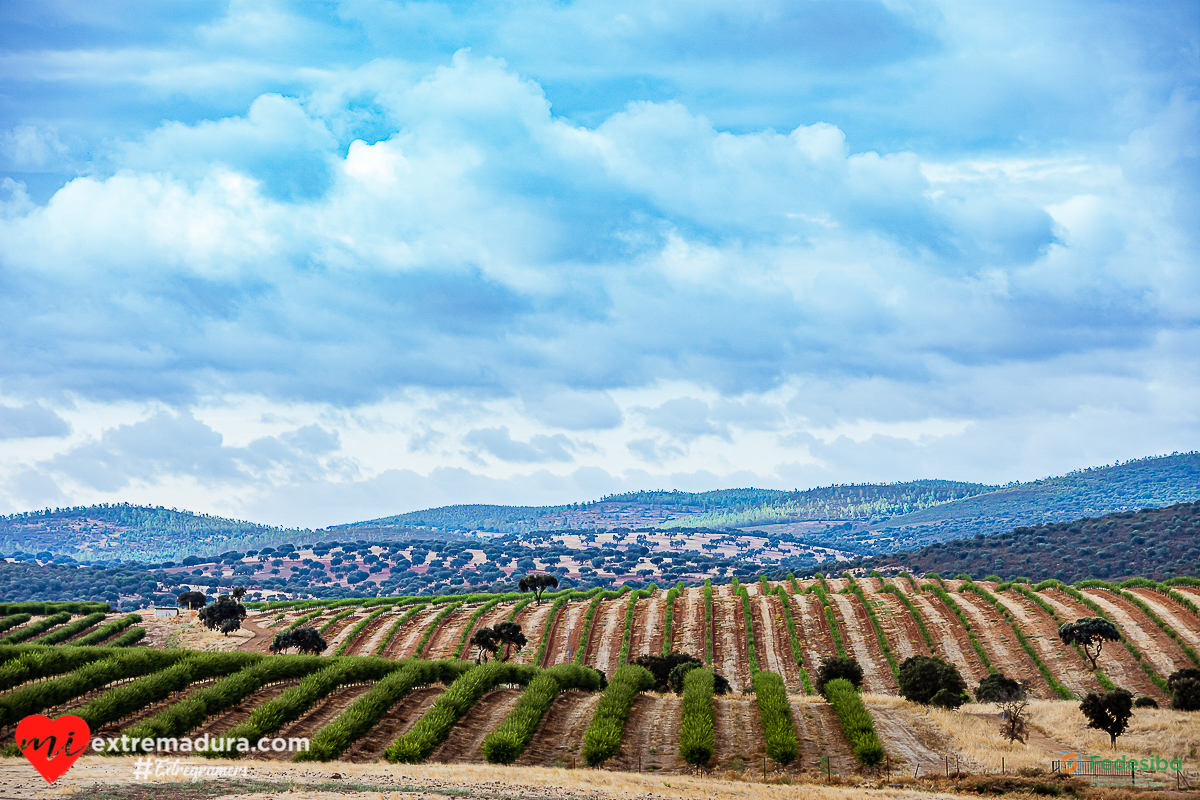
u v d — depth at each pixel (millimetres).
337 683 51969
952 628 98062
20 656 48719
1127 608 98438
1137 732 46250
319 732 42281
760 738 45312
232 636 105562
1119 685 76125
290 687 51781
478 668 56188
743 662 94125
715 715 49938
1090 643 78688
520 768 37500
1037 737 46531
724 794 33250
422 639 104625
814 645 97438
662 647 99000
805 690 83812
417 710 49500
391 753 40281
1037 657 84562
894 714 51875
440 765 38000
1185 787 35719
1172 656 81000
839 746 44062
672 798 31719
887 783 38031
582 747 44562
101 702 41094
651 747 44719
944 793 36281
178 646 98938
